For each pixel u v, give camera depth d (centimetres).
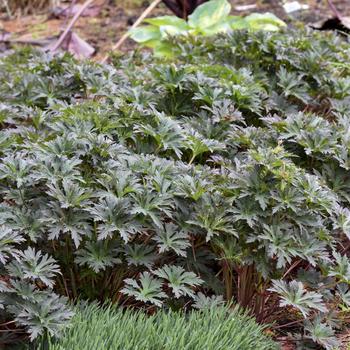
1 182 363
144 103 459
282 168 343
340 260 347
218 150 420
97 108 433
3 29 841
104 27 835
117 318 317
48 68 514
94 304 329
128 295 353
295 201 343
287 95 499
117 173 349
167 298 356
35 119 443
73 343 294
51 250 350
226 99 448
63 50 688
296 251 339
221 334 312
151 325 306
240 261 341
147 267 350
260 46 526
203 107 439
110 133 414
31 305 300
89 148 379
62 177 346
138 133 421
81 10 683
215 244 360
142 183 369
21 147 409
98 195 338
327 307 391
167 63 554
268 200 349
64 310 303
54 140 384
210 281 368
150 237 360
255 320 356
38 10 904
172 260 375
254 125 483
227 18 669
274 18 667
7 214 330
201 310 340
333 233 380
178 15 748
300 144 402
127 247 338
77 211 333
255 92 477
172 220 371
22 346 310
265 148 385
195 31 651
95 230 342
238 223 352
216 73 497
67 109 427
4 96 495
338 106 490
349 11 811
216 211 344
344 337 369
